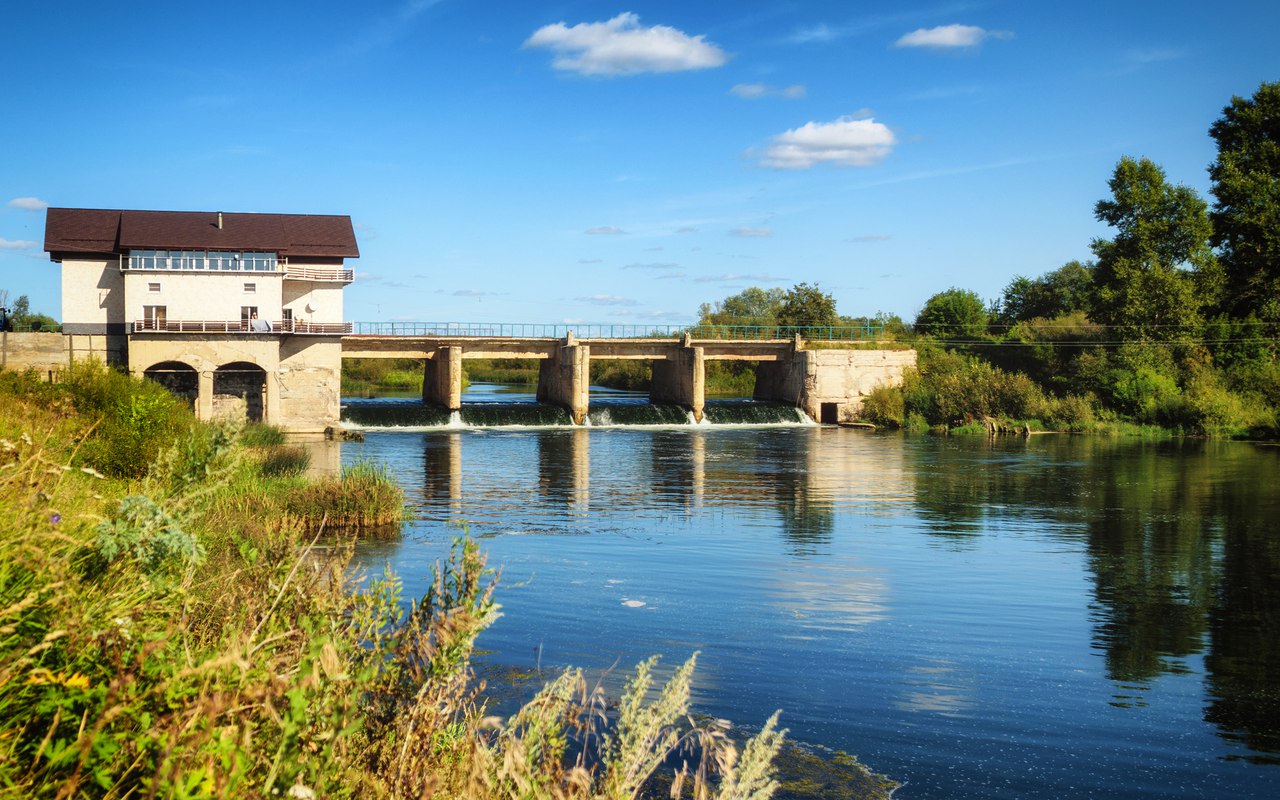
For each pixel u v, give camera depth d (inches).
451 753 187.0
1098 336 3238.2
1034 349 3304.6
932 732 494.6
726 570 916.6
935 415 2994.6
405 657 187.3
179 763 120.0
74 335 2337.6
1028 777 441.1
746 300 5777.6
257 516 839.1
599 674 556.4
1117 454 2194.9
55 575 158.2
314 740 143.4
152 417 953.5
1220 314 3041.3
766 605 770.8
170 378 2496.3
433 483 1599.4
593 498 1444.4
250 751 132.5
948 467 1907.0
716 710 511.2
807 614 742.5
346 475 1209.4
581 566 925.8
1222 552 1031.6
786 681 570.9
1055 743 484.4
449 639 181.2
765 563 956.6
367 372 4680.1
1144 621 739.4
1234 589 853.2
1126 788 432.5
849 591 831.1
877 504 1400.1
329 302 2655.0
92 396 1210.0
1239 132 2714.1
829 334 3486.7
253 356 2401.6
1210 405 2716.5
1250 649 663.1
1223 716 530.3
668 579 868.0
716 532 1150.3
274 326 2482.8
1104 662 628.7
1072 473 1804.9
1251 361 3038.9
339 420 2566.4
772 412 3097.9
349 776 152.6
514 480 1651.1
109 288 2491.4
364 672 159.5
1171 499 1450.5
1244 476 1754.4
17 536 163.9
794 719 503.5
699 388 3006.9
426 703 176.4
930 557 998.4
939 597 812.6
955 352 3368.6
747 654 626.5
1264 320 3036.4
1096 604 792.9
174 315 2423.7
